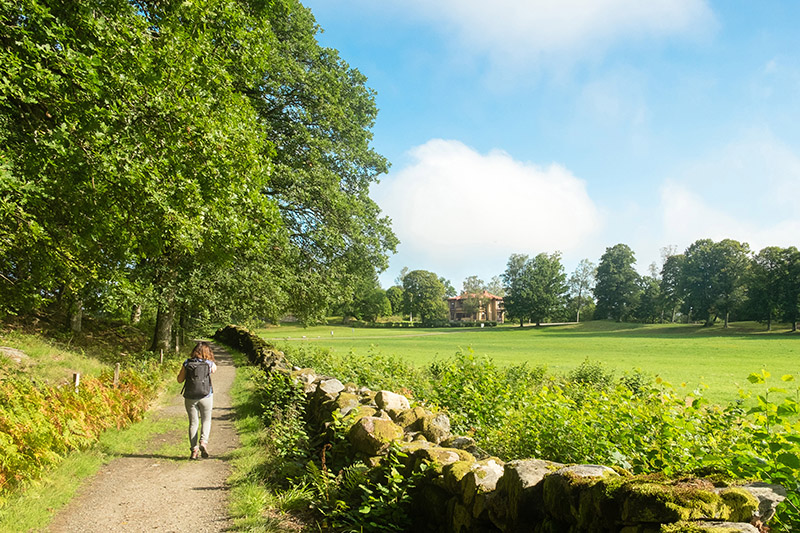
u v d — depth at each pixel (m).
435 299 145.25
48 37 8.12
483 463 3.74
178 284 19.39
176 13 10.60
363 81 24.59
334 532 4.28
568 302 132.88
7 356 12.62
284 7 18.81
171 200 9.00
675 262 108.88
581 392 10.02
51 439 5.79
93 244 9.53
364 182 25.00
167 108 8.78
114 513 4.80
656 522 1.97
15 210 7.91
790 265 79.06
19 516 4.38
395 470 4.35
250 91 19.16
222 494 5.41
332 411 6.93
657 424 4.90
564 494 2.53
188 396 7.05
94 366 15.43
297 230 22.39
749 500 1.99
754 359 35.69
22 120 9.48
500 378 10.21
